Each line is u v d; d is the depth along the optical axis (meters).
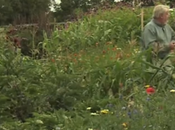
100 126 5.70
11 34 11.55
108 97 7.19
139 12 14.68
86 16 15.41
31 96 6.62
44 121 6.08
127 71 7.46
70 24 14.70
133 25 13.90
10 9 40.19
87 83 7.48
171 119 5.53
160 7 8.20
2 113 6.39
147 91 6.46
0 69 7.11
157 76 7.43
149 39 8.09
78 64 8.88
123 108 5.95
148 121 5.53
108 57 8.77
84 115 6.21
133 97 6.74
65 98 6.86
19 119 6.45
